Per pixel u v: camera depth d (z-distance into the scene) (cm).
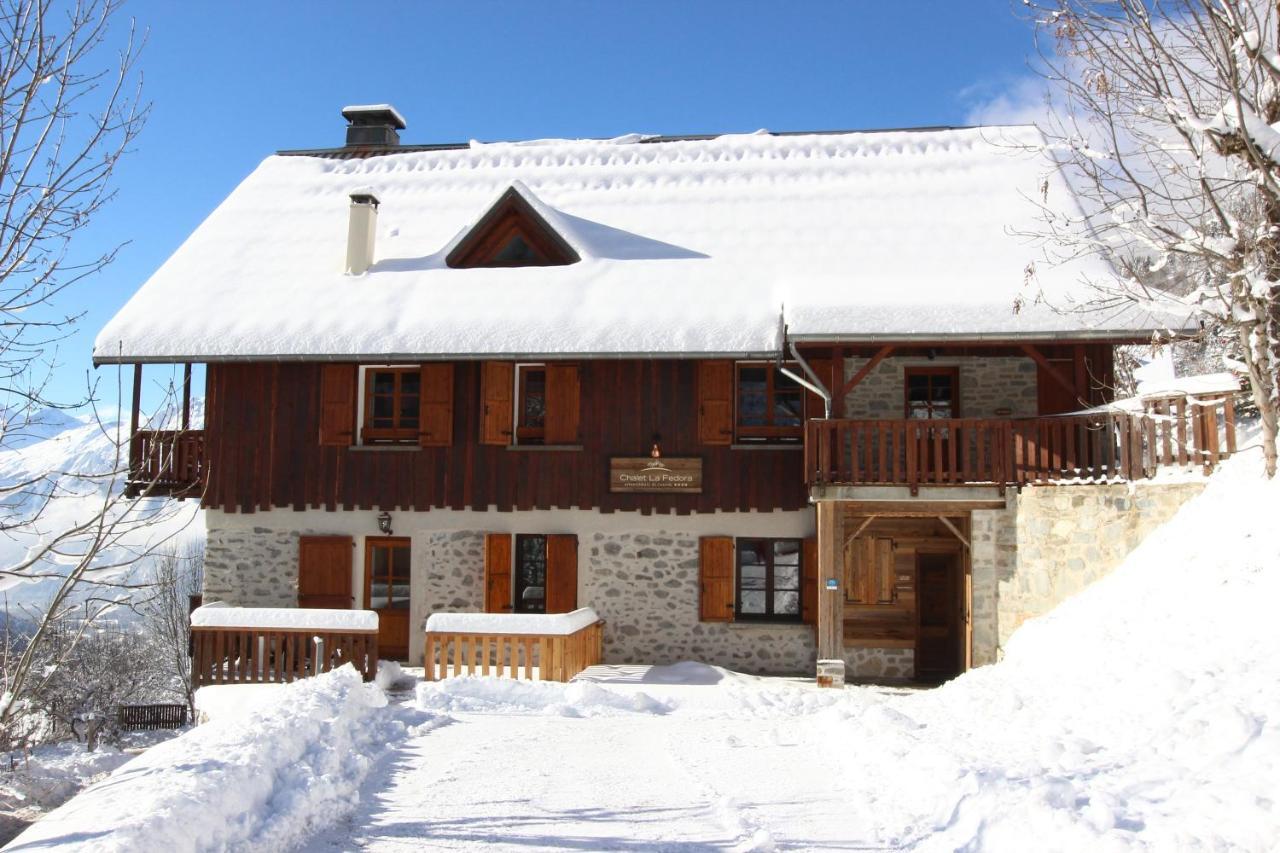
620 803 661
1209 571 933
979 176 1708
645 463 1452
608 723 994
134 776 607
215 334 1477
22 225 697
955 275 1450
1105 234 1205
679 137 1984
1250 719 623
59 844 472
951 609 1480
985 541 1314
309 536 1497
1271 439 969
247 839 548
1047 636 1080
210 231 1772
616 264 1577
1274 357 990
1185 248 1031
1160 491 1104
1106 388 1371
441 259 1641
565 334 1417
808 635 1431
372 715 966
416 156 1962
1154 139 1083
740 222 1669
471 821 617
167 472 1504
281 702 878
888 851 558
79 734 1845
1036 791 576
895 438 1288
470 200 1825
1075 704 821
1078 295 1274
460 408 1498
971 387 1476
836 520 1298
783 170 1795
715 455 1451
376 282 1584
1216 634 828
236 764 634
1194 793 551
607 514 1466
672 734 925
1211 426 1059
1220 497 1014
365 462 1499
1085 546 1184
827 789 701
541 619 1239
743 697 1147
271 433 1516
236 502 1511
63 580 682
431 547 1490
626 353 1389
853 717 920
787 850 558
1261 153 966
